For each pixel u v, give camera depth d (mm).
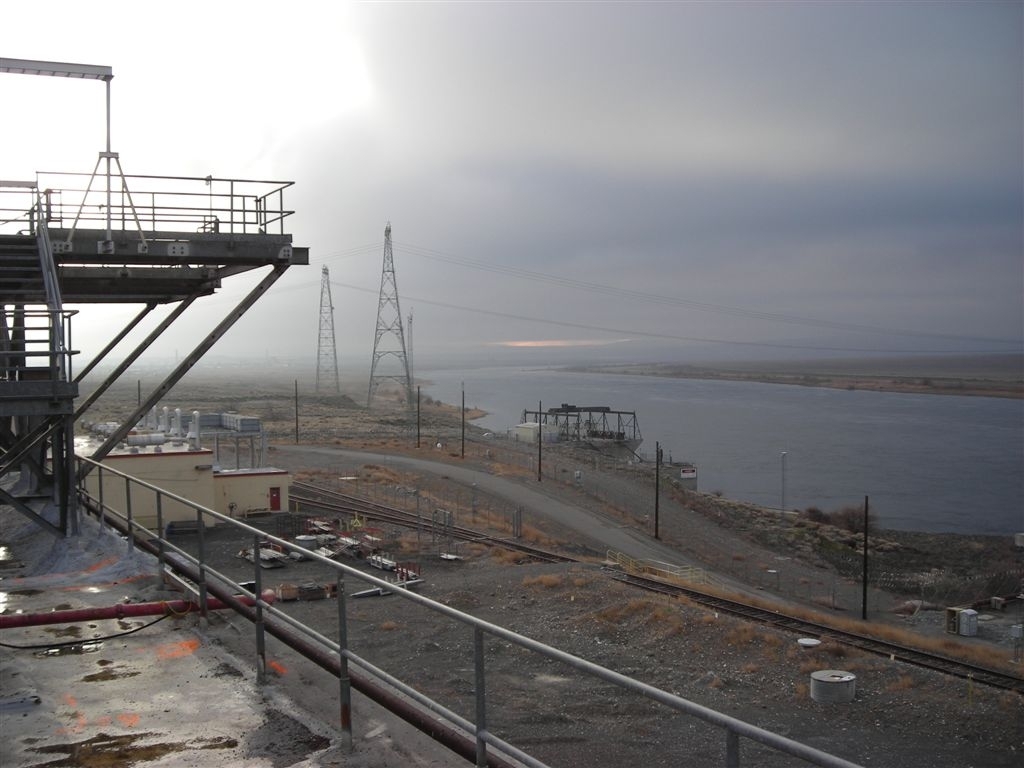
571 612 25094
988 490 85812
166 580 9695
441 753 5395
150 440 37219
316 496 49656
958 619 33438
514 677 16438
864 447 125500
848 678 18078
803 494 82938
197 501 34406
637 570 37719
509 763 4305
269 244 15766
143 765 5324
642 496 64250
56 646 7617
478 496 58156
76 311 11672
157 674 6949
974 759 15117
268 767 5270
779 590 44062
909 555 56719
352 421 123250
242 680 6789
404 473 64938
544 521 52406
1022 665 24203
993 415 197000
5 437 15828
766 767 12656
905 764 14883
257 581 6703
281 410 144375
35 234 14516
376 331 156875
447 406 198750
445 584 28547
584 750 12570
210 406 149750
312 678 6820
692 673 20141
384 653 18062
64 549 11742
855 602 42344
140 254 14898
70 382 11648
